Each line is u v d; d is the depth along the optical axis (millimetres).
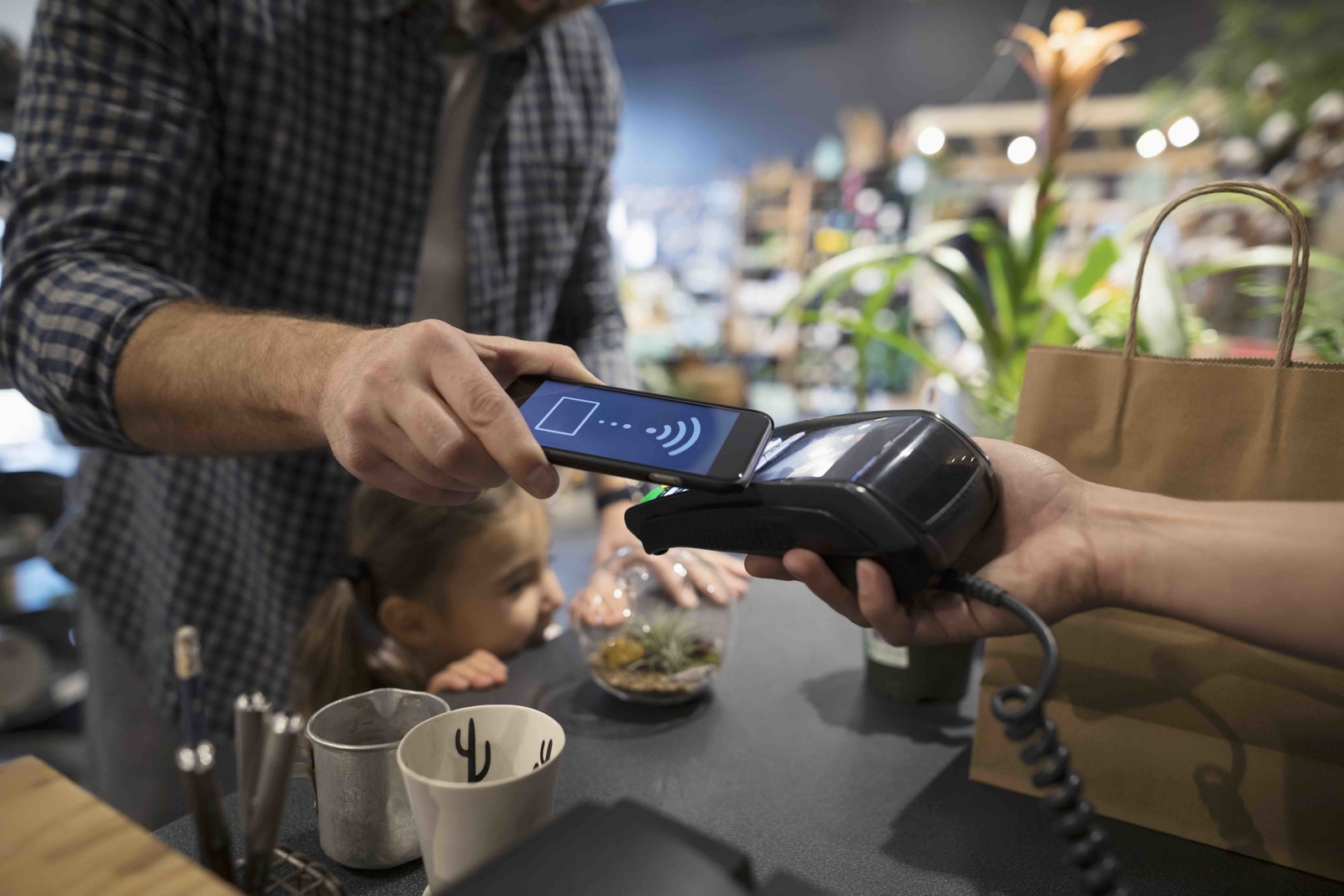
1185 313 1082
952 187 3479
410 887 472
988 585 443
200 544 1052
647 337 3412
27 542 1794
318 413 528
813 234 4141
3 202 852
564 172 1198
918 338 3059
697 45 5039
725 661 826
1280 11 2654
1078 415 563
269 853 331
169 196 800
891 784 612
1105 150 3414
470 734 456
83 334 661
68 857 306
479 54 1021
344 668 814
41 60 792
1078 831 348
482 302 1124
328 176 960
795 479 474
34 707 1778
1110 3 3842
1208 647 539
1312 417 492
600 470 495
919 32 4438
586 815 302
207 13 845
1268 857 534
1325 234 1846
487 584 825
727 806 578
